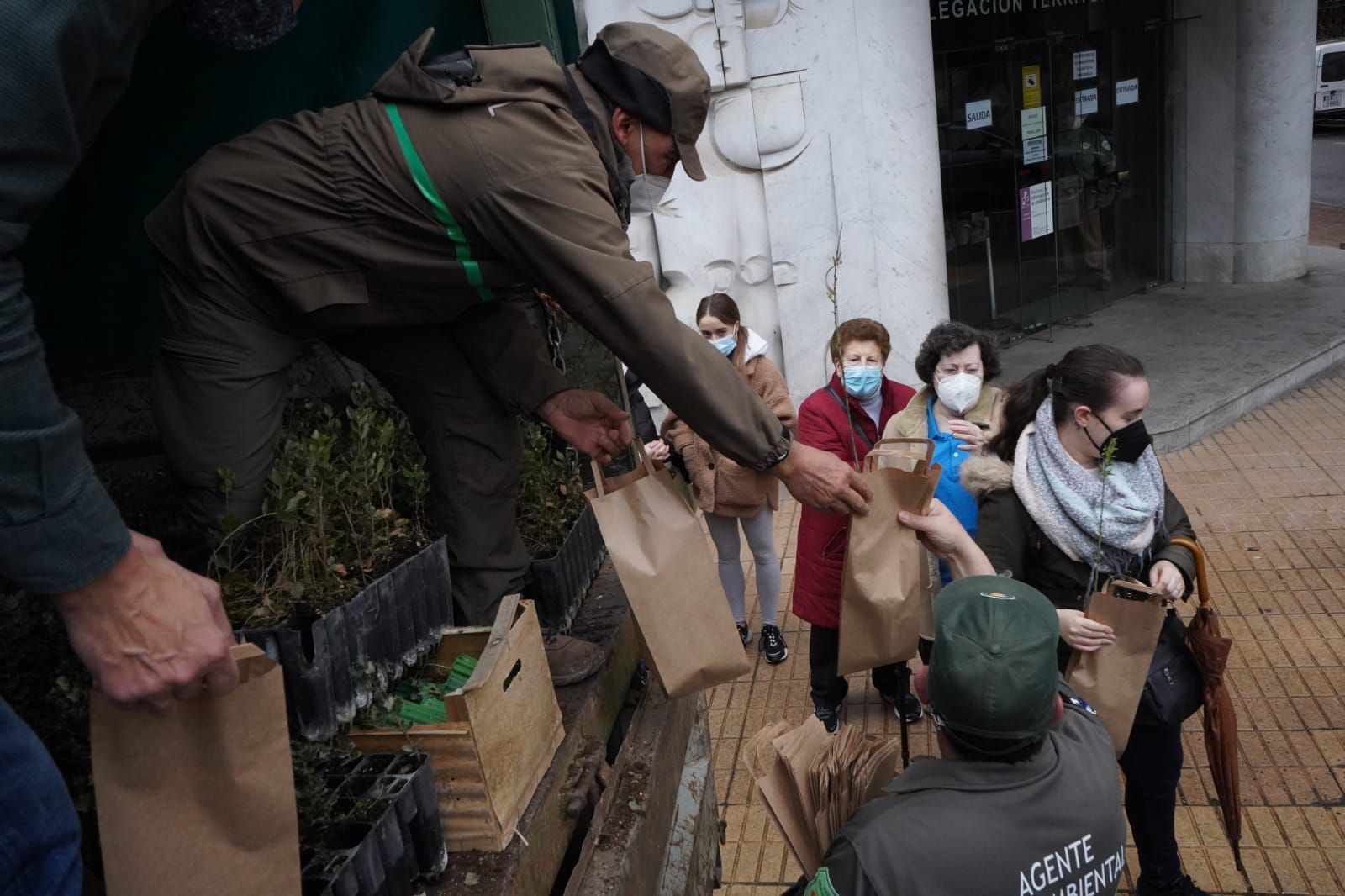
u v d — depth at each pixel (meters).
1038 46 9.23
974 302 9.34
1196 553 2.78
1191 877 3.60
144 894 1.22
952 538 2.15
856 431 4.07
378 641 1.86
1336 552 5.69
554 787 1.94
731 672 1.97
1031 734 1.84
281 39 2.61
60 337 2.62
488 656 1.77
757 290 6.79
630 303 1.76
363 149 1.79
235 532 1.84
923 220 6.86
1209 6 10.17
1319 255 11.73
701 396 1.82
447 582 2.11
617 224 1.83
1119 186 10.34
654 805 2.29
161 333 1.98
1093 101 9.88
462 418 2.24
